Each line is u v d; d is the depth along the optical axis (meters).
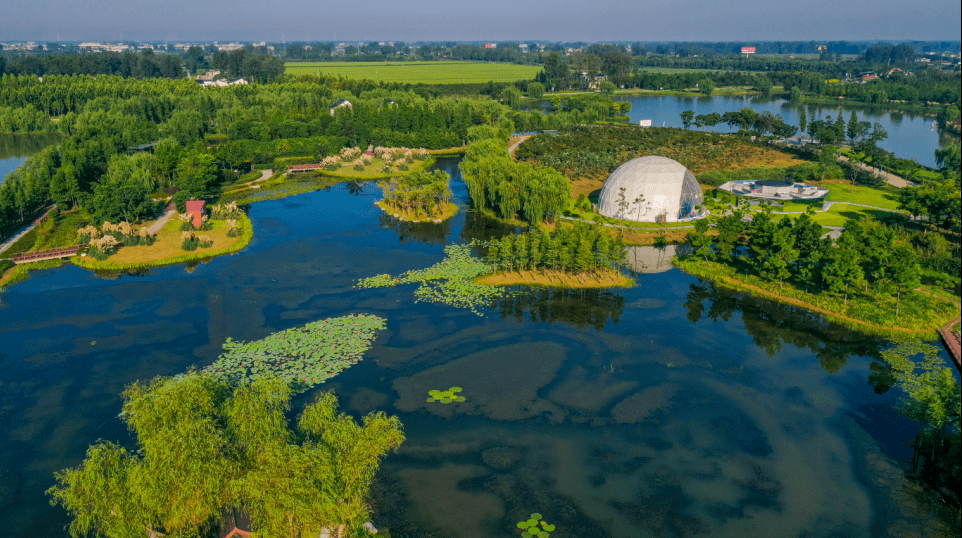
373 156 195.25
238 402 42.25
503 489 49.06
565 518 46.19
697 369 67.94
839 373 67.44
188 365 67.88
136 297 87.19
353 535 41.88
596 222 119.62
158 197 142.75
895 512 47.00
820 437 56.16
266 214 132.50
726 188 147.12
